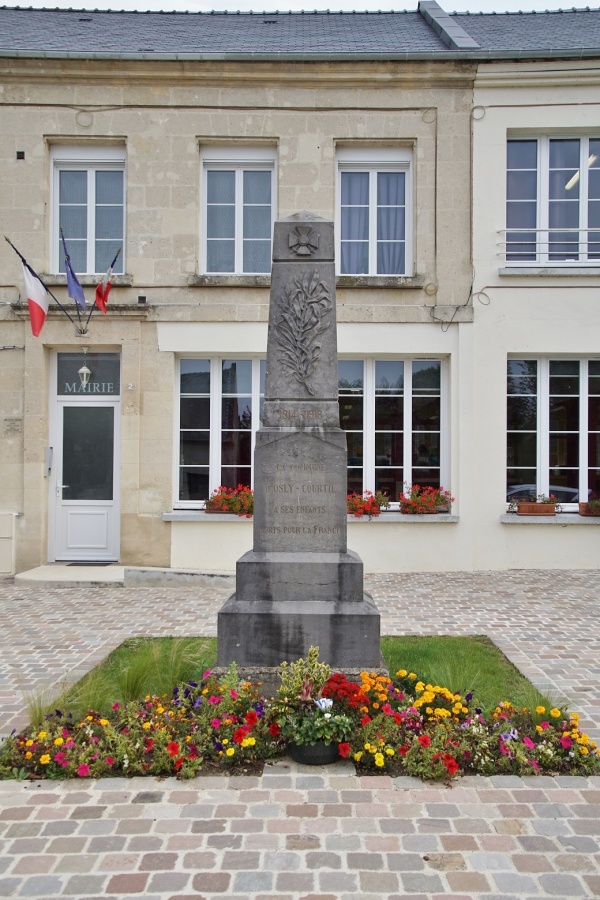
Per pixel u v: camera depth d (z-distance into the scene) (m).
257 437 5.10
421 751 3.76
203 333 10.20
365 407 10.49
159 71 10.09
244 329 10.21
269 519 5.07
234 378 10.51
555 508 10.30
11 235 10.18
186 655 5.41
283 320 5.29
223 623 4.73
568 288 10.28
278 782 3.65
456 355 10.28
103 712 4.36
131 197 10.21
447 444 10.46
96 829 3.21
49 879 2.85
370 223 10.58
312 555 4.99
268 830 3.20
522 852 3.03
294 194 10.28
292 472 5.08
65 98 10.16
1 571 9.93
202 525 10.10
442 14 12.72
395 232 10.65
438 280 10.30
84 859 2.98
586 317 10.28
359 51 10.23
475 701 4.61
